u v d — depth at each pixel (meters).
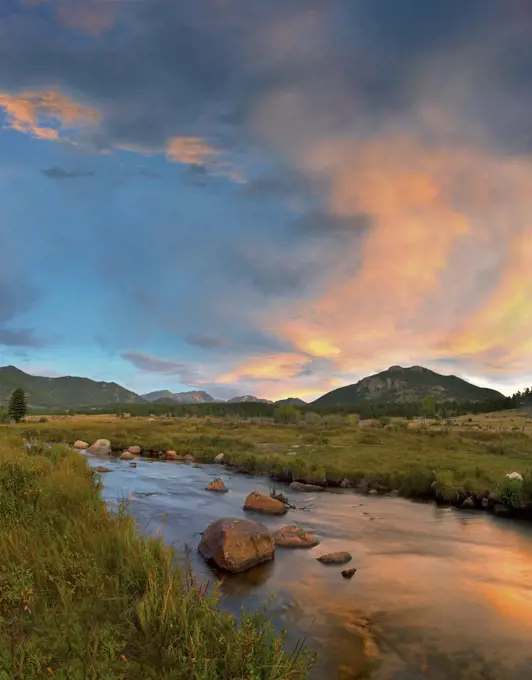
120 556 8.31
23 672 4.55
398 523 17.69
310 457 35.75
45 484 12.39
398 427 75.12
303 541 14.43
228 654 5.46
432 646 8.13
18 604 6.21
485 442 50.09
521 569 12.51
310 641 8.16
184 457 40.41
